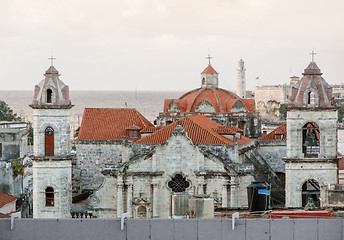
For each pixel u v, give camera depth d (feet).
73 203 575.79
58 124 540.52
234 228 281.95
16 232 286.87
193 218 302.25
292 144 503.61
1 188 625.82
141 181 526.57
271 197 511.40
